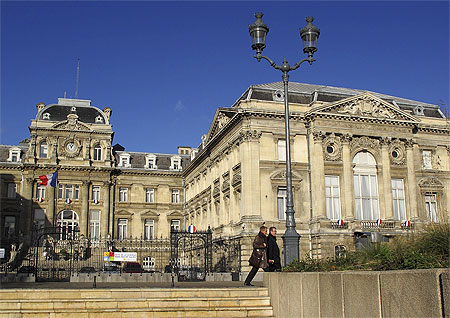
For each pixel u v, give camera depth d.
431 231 14.10
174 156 82.25
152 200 78.50
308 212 49.91
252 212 48.22
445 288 9.07
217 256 53.56
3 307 16.48
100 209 73.25
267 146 50.16
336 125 51.50
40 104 74.81
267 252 20.00
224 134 56.94
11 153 72.69
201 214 67.56
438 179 56.19
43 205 70.25
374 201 52.22
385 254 14.17
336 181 51.03
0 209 68.50
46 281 32.97
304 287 14.52
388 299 10.59
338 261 16.94
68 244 60.97
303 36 24.86
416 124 54.56
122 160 78.62
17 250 44.62
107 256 36.16
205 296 18.23
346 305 12.16
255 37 24.47
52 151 71.62
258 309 17.50
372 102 53.25
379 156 52.97
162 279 34.41
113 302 17.19
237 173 51.94
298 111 51.72
